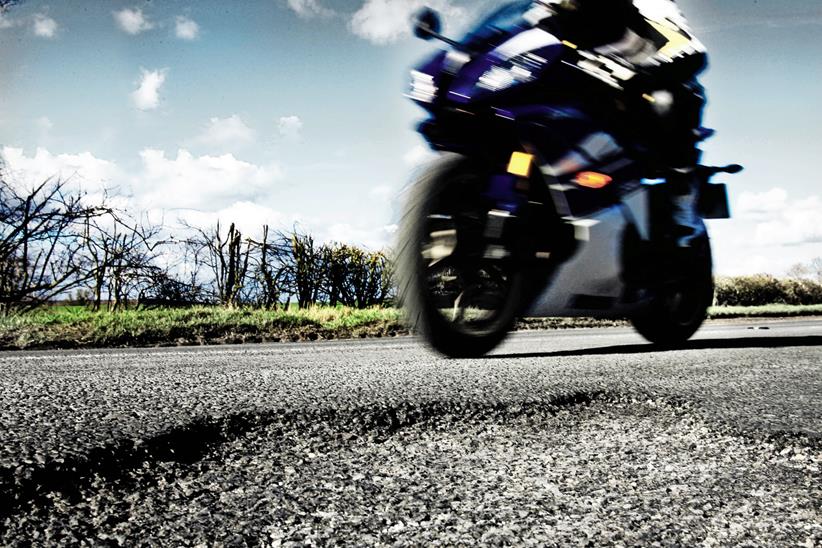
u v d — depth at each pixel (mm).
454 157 2607
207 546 886
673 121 3096
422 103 2699
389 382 1978
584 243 2762
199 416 1484
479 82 2617
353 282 11633
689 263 3295
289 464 1229
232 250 10305
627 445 1396
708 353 3002
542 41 2740
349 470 1199
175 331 6320
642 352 3115
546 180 2682
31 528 934
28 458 1152
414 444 1372
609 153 2861
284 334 6785
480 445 1380
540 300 2793
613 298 3000
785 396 1890
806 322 8719
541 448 1365
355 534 930
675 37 3115
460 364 2486
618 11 2920
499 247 2600
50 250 8836
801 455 1343
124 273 9414
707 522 996
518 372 2213
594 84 2834
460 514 1006
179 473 1167
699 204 3287
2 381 2078
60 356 3518
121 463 1200
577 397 1780
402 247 2598
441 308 2668
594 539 928
